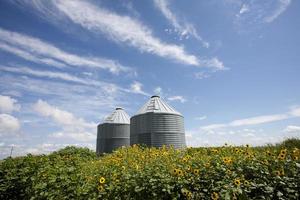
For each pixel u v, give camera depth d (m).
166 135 19.27
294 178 4.25
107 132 26.77
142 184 4.52
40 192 5.13
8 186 6.27
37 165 6.70
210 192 4.20
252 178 4.56
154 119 19.48
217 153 7.04
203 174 4.68
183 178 4.53
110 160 7.53
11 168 6.80
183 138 20.56
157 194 4.25
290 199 3.88
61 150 13.54
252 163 4.89
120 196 4.57
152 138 19.02
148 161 6.38
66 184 4.98
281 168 4.59
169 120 19.88
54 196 4.86
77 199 4.64
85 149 14.20
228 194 3.83
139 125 20.08
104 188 4.77
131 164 6.32
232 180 4.32
